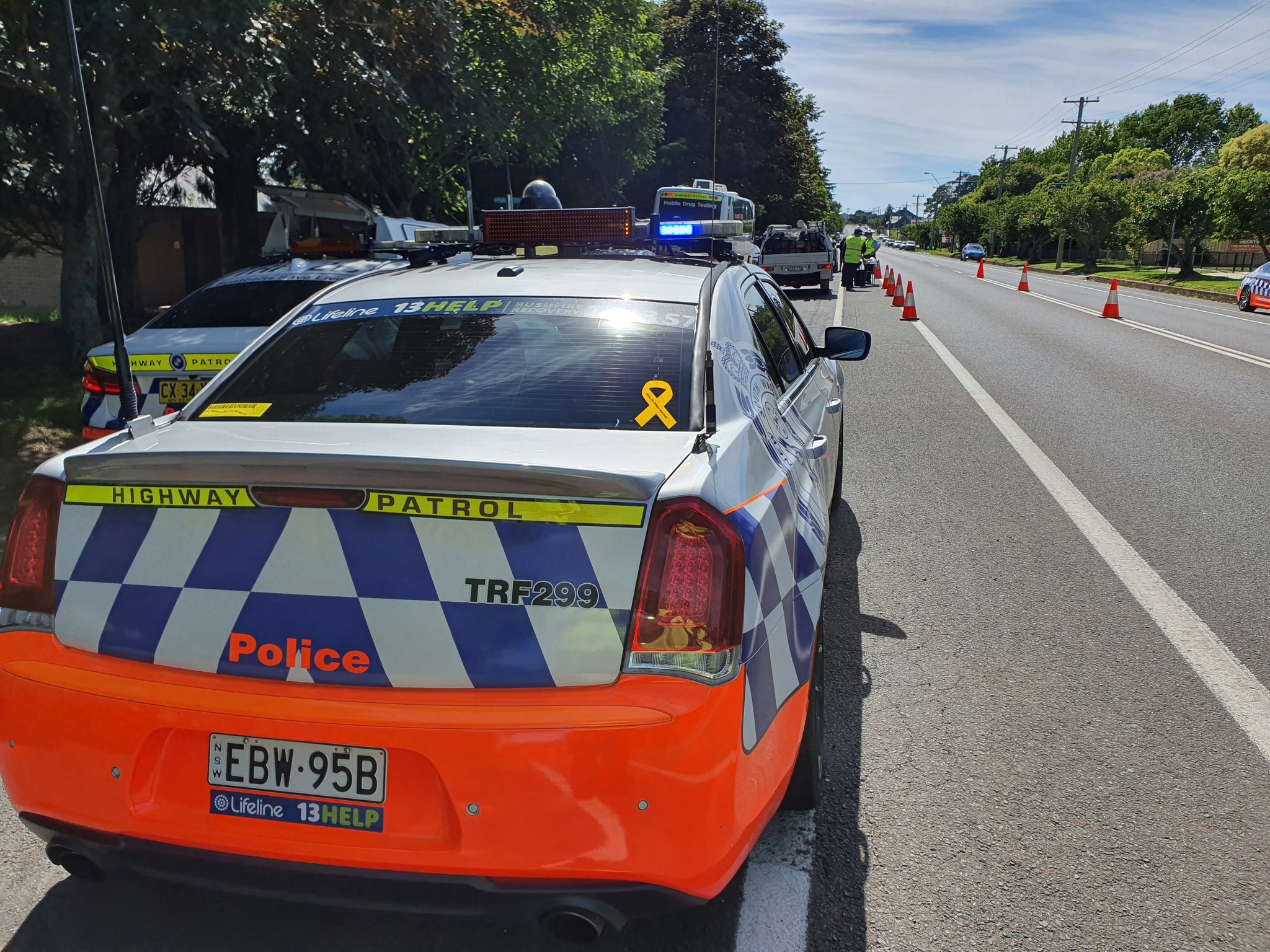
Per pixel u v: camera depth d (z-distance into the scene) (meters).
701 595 1.90
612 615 1.86
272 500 1.94
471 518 1.88
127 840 2.04
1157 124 122.94
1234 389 10.64
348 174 16.25
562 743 1.84
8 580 2.13
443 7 12.49
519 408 2.45
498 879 1.89
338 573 1.91
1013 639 4.10
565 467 1.86
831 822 2.82
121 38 7.77
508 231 4.15
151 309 18.80
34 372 9.30
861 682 3.71
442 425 2.40
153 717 1.99
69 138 8.55
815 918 2.42
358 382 2.62
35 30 7.79
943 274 46.62
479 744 1.85
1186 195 36.78
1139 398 10.01
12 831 2.81
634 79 27.78
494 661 1.86
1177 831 2.78
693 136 46.47
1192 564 5.02
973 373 11.70
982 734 3.32
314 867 1.96
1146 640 4.09
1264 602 4.52
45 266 19.08
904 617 4.33
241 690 1.95
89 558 2.05
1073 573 4.88
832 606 4.45
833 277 35.12
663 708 1.86
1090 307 23.80
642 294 2.94
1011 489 6.44
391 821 1.92
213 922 2.42
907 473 6.86
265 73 10.13
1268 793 2.98
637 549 1.87
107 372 5.48
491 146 17.73
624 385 2.52
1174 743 3.27
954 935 2.36
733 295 3.27
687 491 1.95
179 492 2.00
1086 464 7.15
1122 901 2.49
